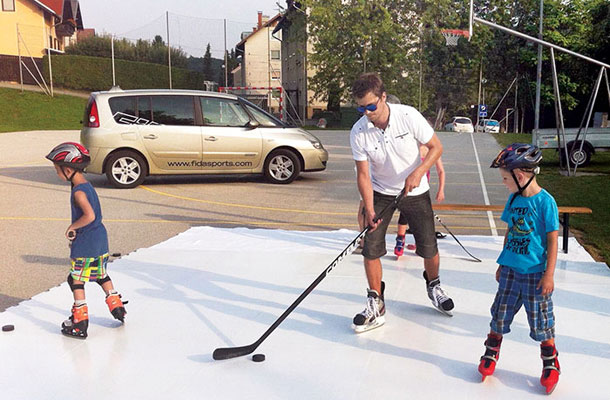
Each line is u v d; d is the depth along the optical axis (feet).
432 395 10.94
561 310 15.40
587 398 10.82
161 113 38.63
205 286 17.67
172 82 145.38
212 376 11.78
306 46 128.88
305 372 11.93
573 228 25.64
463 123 116.47
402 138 13.78
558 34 118.93
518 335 13.79
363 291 17.16
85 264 13.66
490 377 11.68
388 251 21.85
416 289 17.33
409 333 13.97
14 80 138.10
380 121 13.67
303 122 130.21
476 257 21.04
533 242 10.86
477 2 121.80
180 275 18.81
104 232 13.96
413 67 119.24
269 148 40.19
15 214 29.86
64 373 11.95
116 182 38.19
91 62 139.33
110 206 32.19
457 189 38.52
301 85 143.13
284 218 29.30
